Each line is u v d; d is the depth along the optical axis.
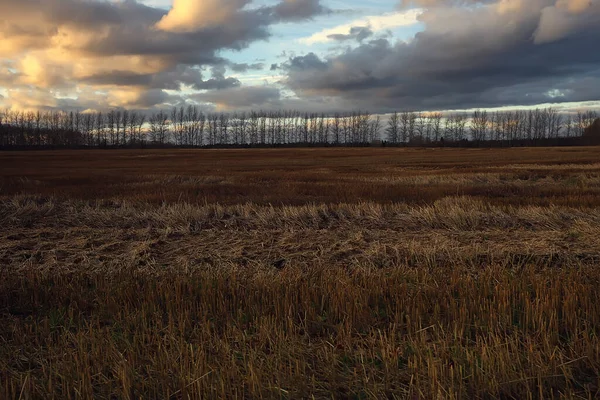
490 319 4.25
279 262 7.05
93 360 3.71
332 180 23.59
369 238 8.45
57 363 3.71
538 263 6.60
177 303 4.87
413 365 3.50
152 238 8.61
